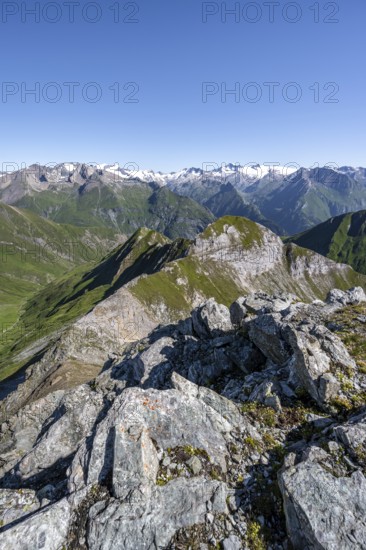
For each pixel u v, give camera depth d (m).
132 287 136.88
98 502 13.80
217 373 27.17
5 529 13.93
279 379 21.78
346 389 18.75
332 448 14.50
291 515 12.48
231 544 12.59
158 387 28.70
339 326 25.70
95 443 15.91
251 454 16.20
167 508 13.43
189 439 16.30
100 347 97.75
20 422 34.50
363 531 11.41
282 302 35.56
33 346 146.88
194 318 37.28
